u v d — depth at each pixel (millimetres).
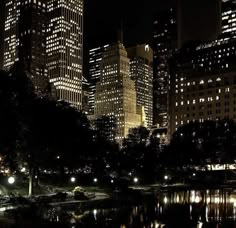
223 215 62375
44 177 109062
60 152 85062
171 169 171250
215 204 77312
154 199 85500
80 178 114500
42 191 83688
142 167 155625
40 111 75188
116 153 149500
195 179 159750
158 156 171250
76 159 98625
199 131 183875
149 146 166125
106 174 142250
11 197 66500
